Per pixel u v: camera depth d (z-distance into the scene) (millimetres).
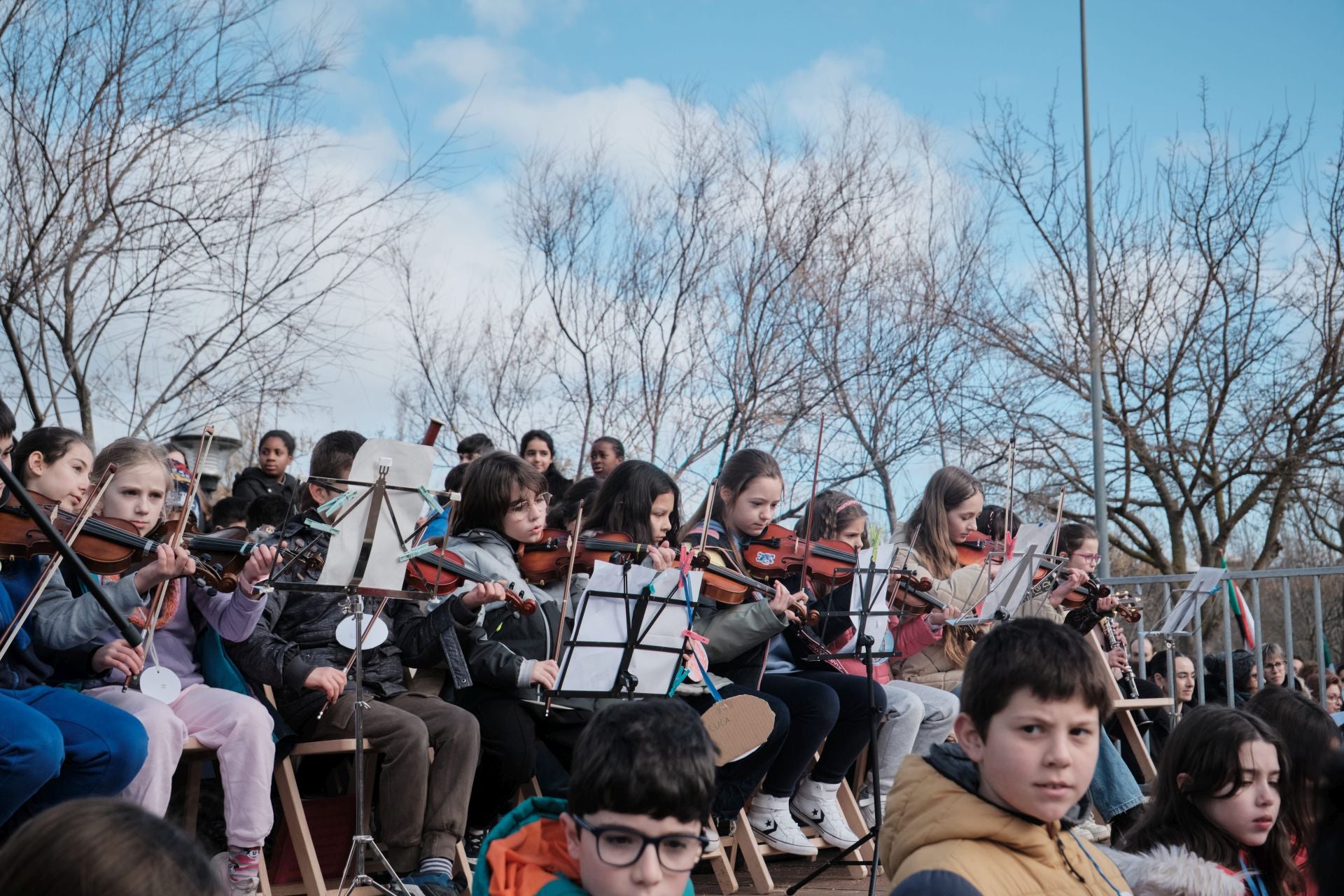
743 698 4301
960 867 2154
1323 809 2182
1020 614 5977
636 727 2176
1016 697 2189
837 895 4668
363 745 4109
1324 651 6922
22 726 3211
